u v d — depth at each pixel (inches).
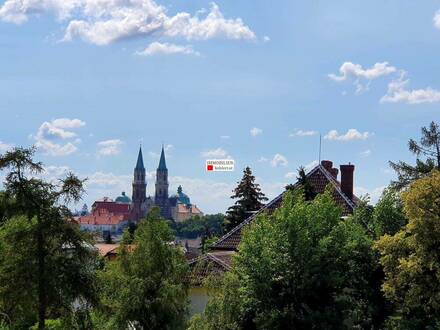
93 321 941.2
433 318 1025.5
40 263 772.6
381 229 1159.6
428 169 1854.1
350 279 1101.7
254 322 1069.8
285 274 1067.3
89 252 815.1
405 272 988.6
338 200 1574.8
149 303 1019.9
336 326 1046.4
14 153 776.9
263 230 1095.6
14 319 840.9
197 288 1279.5
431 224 971.3
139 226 1087.6
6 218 808.3
